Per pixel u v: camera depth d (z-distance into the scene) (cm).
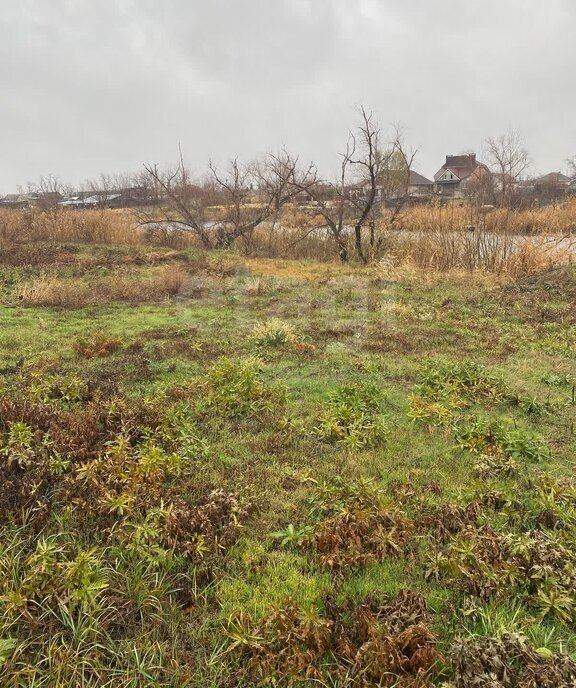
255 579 360
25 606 311
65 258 1712
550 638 307
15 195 4319
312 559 377
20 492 420
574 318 1069
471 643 281
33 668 277
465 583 347
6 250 1720
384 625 305
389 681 277
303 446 544
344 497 443
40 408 549
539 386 713
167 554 366
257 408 619
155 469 463
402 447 542
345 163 1978
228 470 496
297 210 2459
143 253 1902
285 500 450
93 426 532
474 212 1770
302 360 809
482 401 659
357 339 936
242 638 301
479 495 445
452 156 5691
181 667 291
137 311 1161
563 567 349
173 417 573
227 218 2439
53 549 362
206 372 752
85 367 762
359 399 632
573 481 476
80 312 1134
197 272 1606
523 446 529
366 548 386
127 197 3700
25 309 1141
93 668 284
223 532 396
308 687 281
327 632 303
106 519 408
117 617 320
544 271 1483
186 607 340
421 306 1202
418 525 411
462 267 1623
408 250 1730
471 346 891
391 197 2186
